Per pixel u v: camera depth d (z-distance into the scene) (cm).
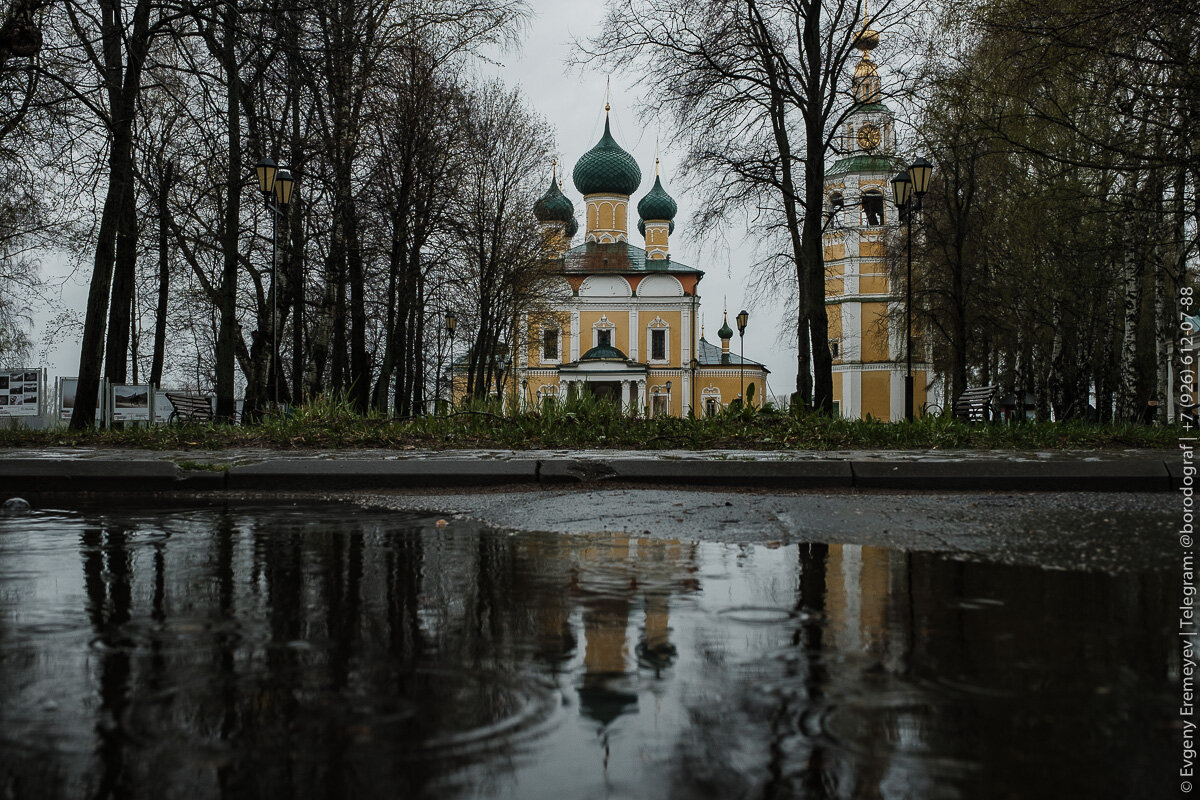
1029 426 1466
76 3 1445
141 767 173
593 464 778
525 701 210
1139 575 367
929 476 752
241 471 754
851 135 2394
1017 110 1911
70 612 305
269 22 1603
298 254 2331
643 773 171
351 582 359
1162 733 191
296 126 2094
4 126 1499
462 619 295
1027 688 221
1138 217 1817
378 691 218
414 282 2875
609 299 7419
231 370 1994
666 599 324
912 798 161
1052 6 1422
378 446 1158
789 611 304
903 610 305
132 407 1877
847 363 6375
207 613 304
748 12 2134
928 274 3438
